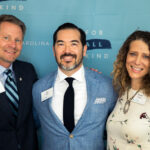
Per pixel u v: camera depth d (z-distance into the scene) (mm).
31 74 1419
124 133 1053
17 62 1448
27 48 1670
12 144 1261
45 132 1279
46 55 1672
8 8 1622
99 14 1600
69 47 1208
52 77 1333
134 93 1112
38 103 1300
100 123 1203
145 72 1064
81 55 1251
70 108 1207
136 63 1046
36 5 1615
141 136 1007
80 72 1261
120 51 1186
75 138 1168
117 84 1224
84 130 1175
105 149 1456
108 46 1629
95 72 1334
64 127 1180
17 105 1293
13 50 1271
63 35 1206
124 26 1595
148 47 1026
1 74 1296
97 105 1193
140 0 1559
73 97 1226
